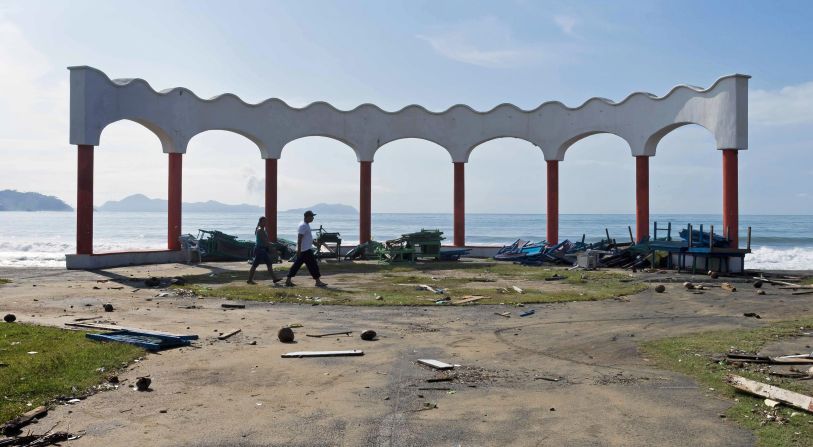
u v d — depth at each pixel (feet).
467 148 99.86
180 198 87.86
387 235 259.19
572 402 23.77
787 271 77.46
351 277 68.18
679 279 67.05
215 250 89.25
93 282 62.34
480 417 22.02
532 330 38.65
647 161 90.84
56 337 33.37
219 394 24.52
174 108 86.07
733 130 79.77
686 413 22.43
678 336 36.83
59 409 22.47
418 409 22.85
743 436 20.13
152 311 44.37
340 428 20.85
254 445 19.31
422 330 38.32
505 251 93.81
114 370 27.40
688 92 85.05
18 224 388.16
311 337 35.68
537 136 97.96
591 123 94.53
